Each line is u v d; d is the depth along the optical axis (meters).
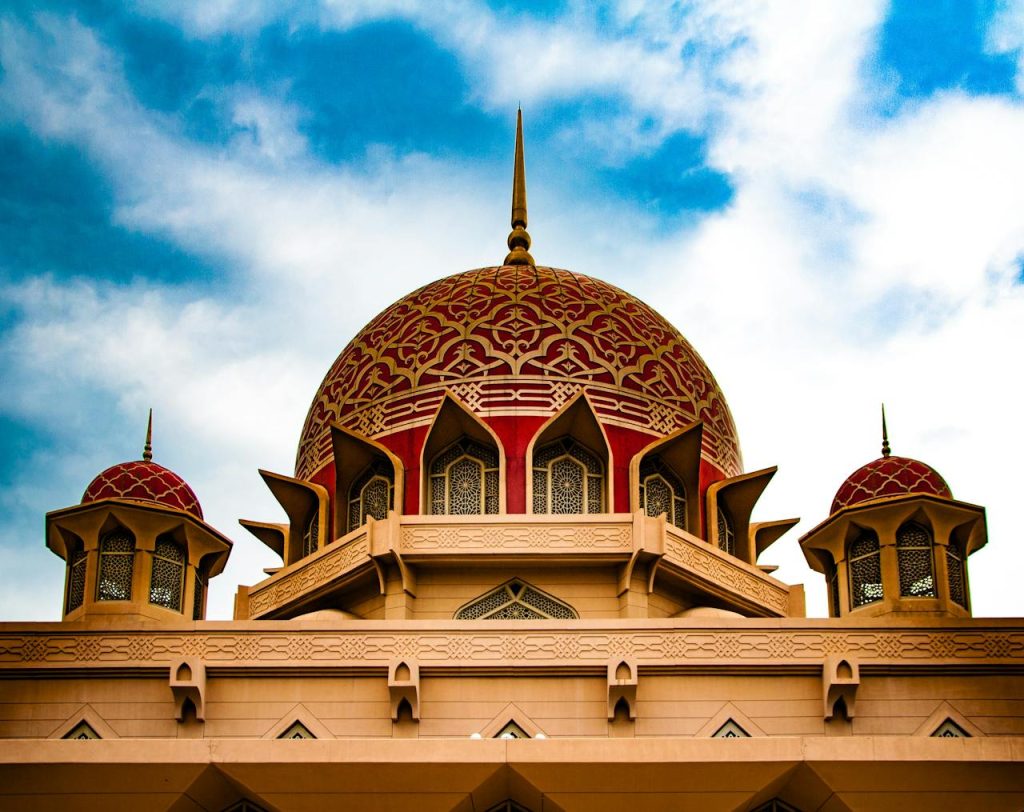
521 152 57.34
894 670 38.19
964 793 32.84
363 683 38.53
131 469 43.53
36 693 38.53
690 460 46.56
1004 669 38.19
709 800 33.09
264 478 48.19
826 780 32.84
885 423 46.56
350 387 48.94
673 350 49.91
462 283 50.75
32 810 33.00
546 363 47.25
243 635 39.00
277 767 32.69
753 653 38.44
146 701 38.50
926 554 41.81
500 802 33.81
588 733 37.75
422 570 43.31
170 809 33.12
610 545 42.97
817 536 43.09
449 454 46.00
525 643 38.59
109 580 41.59
